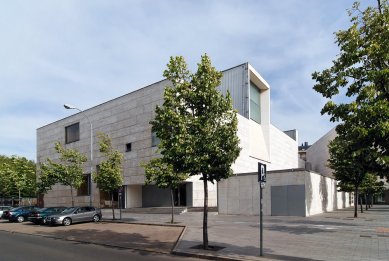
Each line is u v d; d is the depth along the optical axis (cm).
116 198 4328
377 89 901
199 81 1337
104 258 1186
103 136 3238
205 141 1269
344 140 952
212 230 1844
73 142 5175
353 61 950
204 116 1300
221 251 1221
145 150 4019
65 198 5269
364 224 2056
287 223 2147
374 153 860
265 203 2897
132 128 4212
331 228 1852
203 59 1361
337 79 992
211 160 1288
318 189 3158
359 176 2484
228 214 3078
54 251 1374
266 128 5334
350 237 1514
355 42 948
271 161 5459
